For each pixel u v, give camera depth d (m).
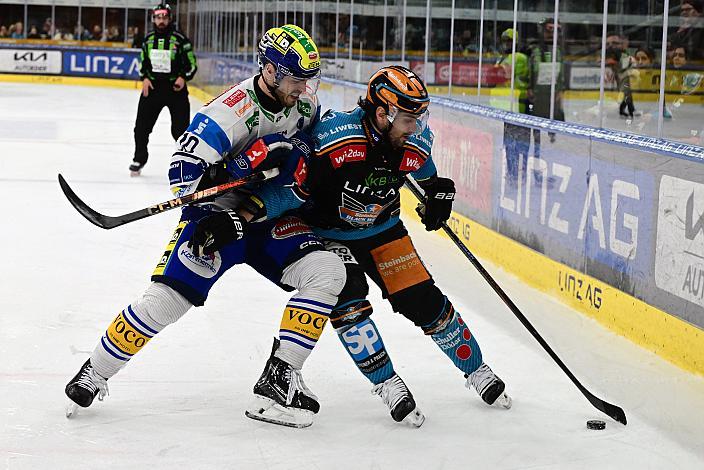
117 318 8.31
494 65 16.84
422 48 20.72
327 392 9.36
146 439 8.07
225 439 8.12
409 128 7.90
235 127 8.04
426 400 9.22
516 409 9.04
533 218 14.36
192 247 7.85
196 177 7.98
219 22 46.75
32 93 46.47
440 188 8.78
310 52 7.91
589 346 11.28
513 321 12.23
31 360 10.10
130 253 15.36
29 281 13.45
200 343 10.88
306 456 7.82
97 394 8.60
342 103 25.73
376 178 8.16
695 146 10.52
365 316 8.41
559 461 7.86
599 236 12.34
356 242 8.62
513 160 15.12
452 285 14.01
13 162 24.67
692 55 10.95
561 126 13.49
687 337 10.43
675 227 10.66
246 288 13.48
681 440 8.40
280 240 8.33
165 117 37.78
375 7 23.55
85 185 21.77
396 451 7.97
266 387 8.30
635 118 12.17
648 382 10.00
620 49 12.48
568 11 14.04
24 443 7.93
